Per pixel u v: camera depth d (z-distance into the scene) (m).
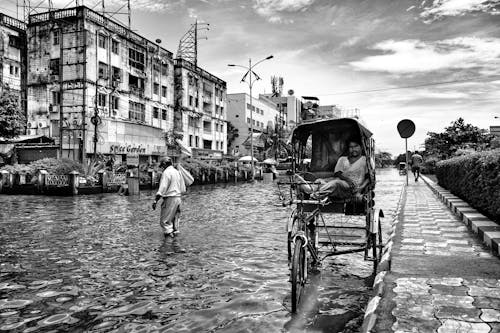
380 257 6.52
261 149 65.38
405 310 4.01
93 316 4.45
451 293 4.49
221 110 63.28
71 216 13.12
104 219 12.35
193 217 12.80
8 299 5.00
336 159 7.15
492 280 4.94
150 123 43.78
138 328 4.13
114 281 5.75
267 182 41.72
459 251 6.58
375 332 3.53
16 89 37.47
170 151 41.88
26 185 23.81
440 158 39.06
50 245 8.29
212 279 5.83
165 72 47.19
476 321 3.71
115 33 37.69
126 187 23.53
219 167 40.66
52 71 35.44
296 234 5.08
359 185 6.07
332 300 4.93
